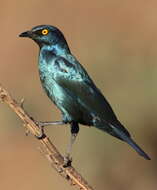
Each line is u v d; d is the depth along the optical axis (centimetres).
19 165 1977
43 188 1906
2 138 2020
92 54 2202
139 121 1917
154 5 2453
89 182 1822
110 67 2095
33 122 1014
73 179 1009
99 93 1173
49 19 2434
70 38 2356
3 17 2417
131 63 2106
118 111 1934
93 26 2409
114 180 1836
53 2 2453
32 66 2281
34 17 2434
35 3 2448
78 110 1158
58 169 1012
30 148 2006
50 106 2053
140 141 1908
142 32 2394
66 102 1161
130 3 2462
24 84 2206
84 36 2362
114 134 1145
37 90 2150
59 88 1162
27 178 1950
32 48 2330
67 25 2419
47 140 1016
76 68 1166
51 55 1170
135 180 1850
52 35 1170
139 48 2280
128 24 2419
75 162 1822
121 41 2322
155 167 1875
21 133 2017
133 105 1941
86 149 1822
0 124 2025
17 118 2023
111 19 2434
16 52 2327
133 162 1858
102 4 2456
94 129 1831
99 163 1823
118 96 1964
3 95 1001
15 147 2014
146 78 1988
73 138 1168
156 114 1917
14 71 2269
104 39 2325
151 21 2427
